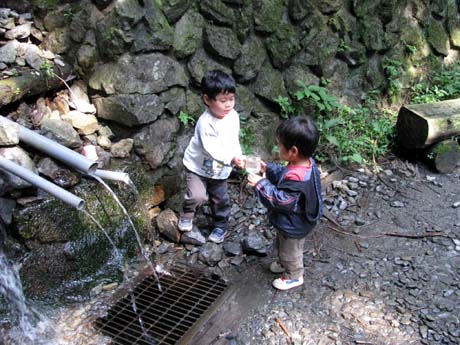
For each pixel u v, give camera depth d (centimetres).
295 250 292
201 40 382
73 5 352
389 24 489
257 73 416
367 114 475
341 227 361
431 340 263
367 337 267
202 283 315
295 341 266
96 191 317
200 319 284
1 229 284
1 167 270
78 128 339
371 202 388
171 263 333
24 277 286
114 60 344
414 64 520
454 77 529
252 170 294
